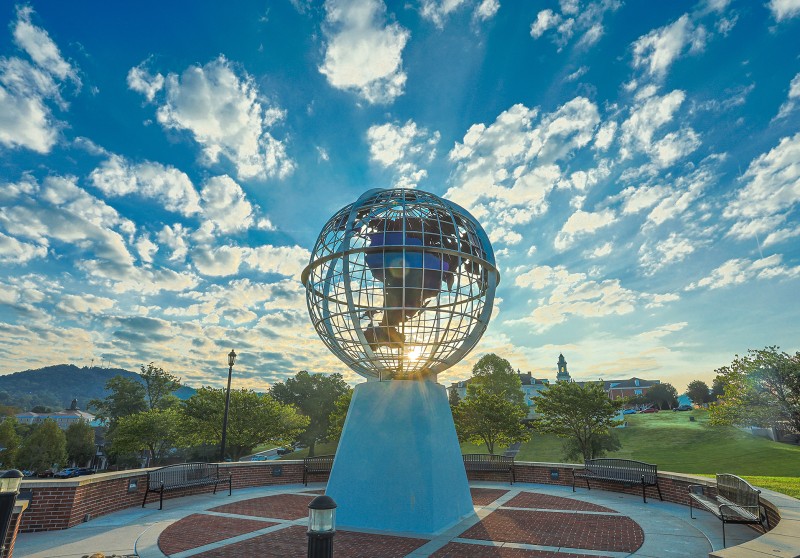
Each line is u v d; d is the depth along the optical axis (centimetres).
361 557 714
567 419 3022
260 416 3397
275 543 771
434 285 1110
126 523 928
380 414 1050
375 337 1091
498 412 2958
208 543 772
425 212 1174
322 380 6344
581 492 1293
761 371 2052
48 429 5466
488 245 1188
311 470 1539
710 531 828
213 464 1347
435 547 767
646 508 1053
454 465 1055
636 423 6216
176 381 6538
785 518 628
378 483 975
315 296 1184
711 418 2292
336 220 1210
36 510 866
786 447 3803
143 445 4516
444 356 1142
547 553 708
